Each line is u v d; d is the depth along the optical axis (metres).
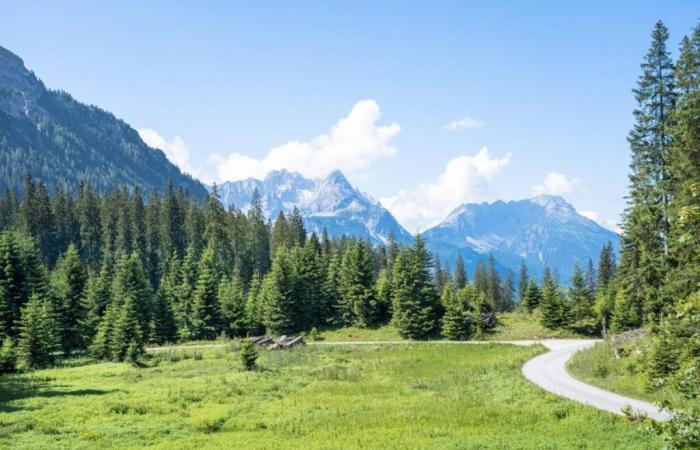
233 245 123.94
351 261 94.88
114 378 44.38
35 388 38.59
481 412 28.53
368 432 24.77
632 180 40.22
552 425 24.75
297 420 28.00
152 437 24.34
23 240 88.00
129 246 127.31
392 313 90.25
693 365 8.85
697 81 28.77
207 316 87.31
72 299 73.31
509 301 170.38
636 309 60.16
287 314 89.12
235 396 35.66
